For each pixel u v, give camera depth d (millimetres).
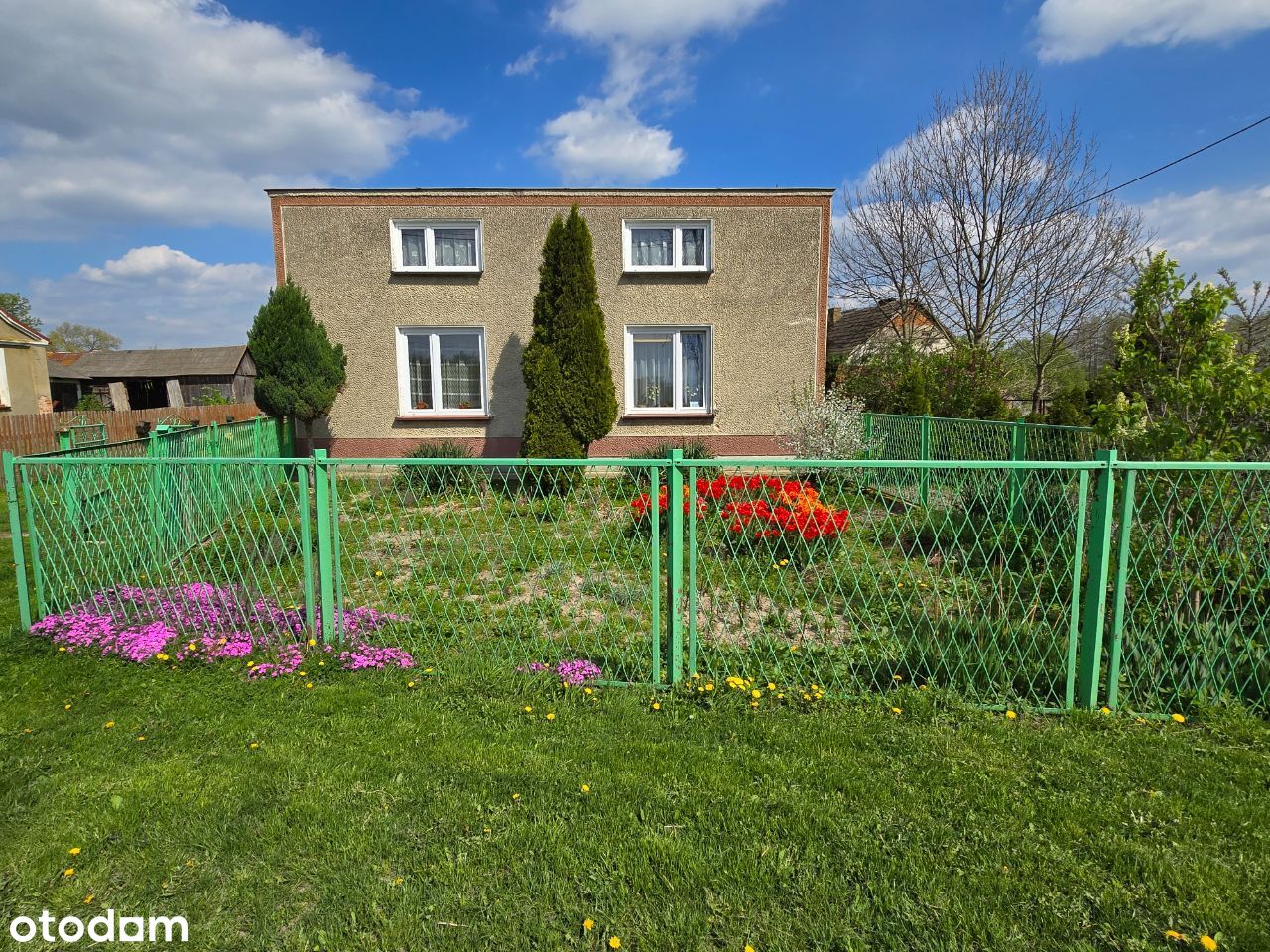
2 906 2100
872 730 3129
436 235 11609
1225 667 3391
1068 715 3283
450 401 11898
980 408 12984
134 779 2730
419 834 2406
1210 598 3422
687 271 11523
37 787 2674
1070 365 20969
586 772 2789
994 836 2379
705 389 11977
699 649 3887
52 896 2139
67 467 4543
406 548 5961
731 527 5488
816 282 11648
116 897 2137
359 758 2885
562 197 11359
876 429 10938
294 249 11328
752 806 2547
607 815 2502
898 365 15562
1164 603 3539
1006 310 18781
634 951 1928
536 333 9586
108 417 15023
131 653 3844
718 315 11688
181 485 6020
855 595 4895
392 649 3881
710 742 3045
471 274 11445
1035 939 1958
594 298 9547
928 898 2090
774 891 2137
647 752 2943
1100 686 3363
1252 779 2727
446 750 2947
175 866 2266
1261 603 3484
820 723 3186
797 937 1970
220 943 1972
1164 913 2043
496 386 11672
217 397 26625
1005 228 18391
